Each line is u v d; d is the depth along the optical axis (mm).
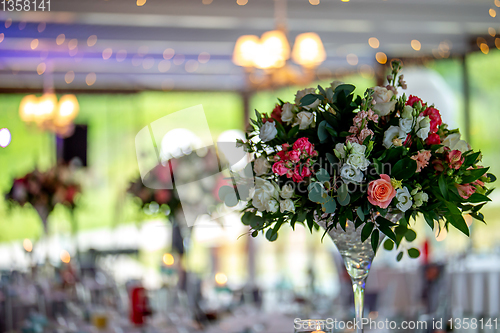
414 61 6582
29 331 2568
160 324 2525
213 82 7871
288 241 9070
